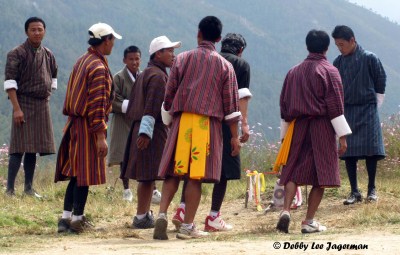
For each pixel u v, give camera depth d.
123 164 20.30
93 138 18.92
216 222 19.72
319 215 21.98
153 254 15.08
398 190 24.86
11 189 25.09
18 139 24.83
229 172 19.42
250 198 24.55
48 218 21.61
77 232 19.25
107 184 29.36
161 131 19.75
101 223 21.56
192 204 18.05
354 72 22.98
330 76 18.47
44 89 24.97
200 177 17.58
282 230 18.44
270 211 23.19
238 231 19.47
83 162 18.84
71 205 19.55
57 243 17.47
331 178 18.38
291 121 18.86
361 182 27.25
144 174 19.75
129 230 19.89
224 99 17.92
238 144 18.28
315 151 18.47
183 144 17.73
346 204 22.92
